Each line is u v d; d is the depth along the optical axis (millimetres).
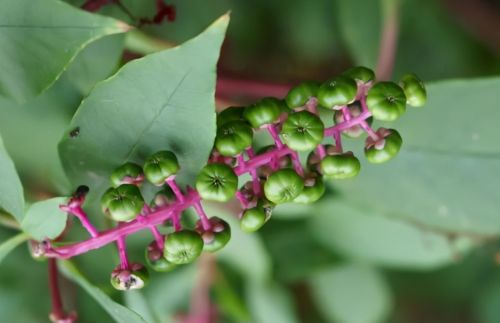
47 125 427
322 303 520
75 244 393
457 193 463
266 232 493
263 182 397
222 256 483
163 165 388
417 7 538
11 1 379
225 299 486
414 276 583
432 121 453
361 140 448
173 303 484
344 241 495
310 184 394
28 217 396
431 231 475
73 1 411
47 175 428
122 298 437
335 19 550
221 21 374
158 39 447
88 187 405
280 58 548
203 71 382
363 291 515
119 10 419
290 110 397
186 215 427
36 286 475
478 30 543
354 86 387
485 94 445
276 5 542
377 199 472
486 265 571
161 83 386
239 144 389
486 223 465
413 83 392
